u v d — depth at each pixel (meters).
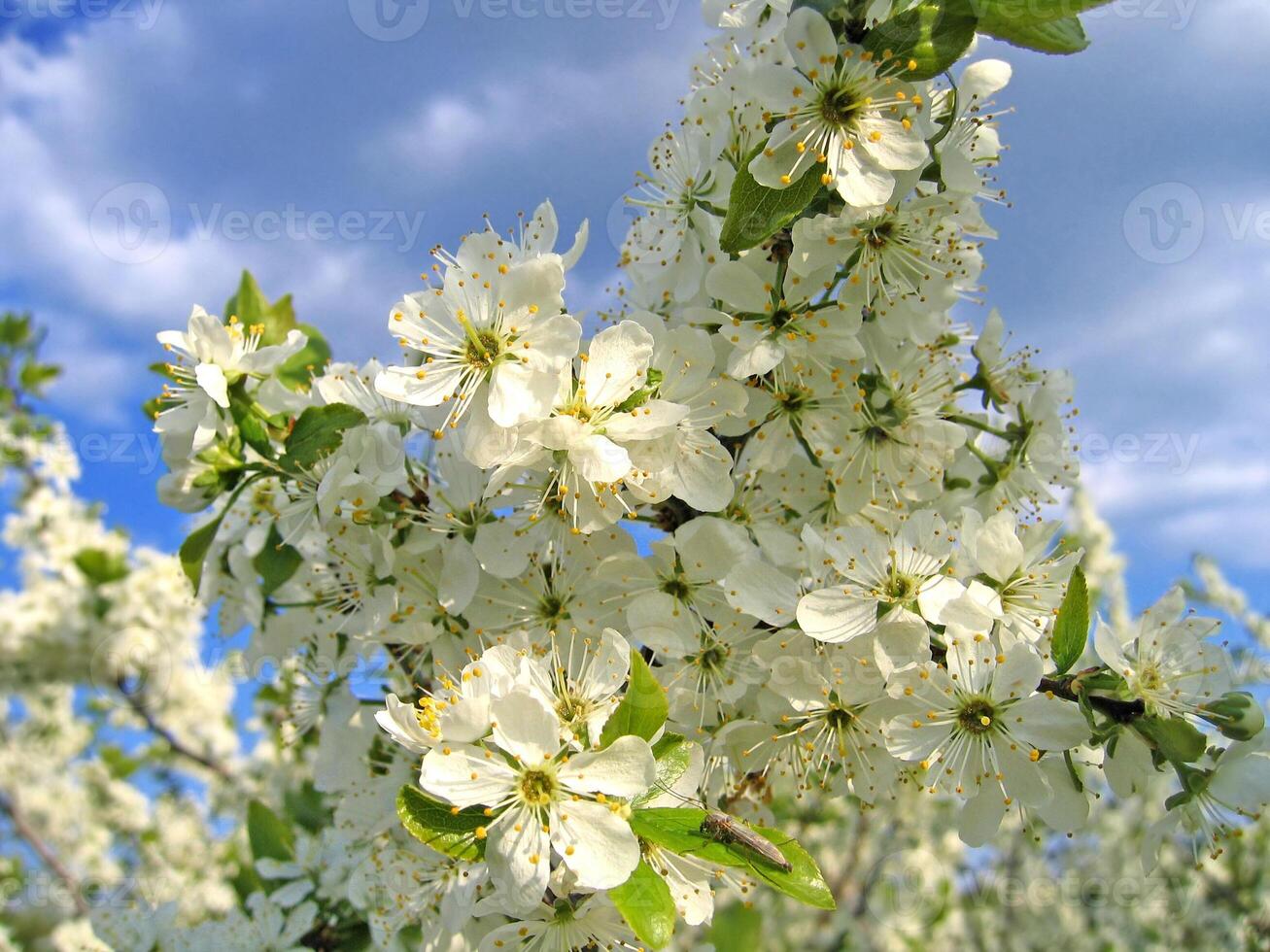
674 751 0.14
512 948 0.14
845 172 0.15
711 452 0.16
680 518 0.17
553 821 0.12
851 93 0.15
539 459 0.15
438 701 0.14
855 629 0.15
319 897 0.21
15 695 0.42
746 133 0.16
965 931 0.49
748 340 0.16
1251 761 0.14
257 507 0.19
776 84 0.15
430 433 0.17
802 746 0.16
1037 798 0.14
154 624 0.39
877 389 0.17
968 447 0.19
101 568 0.39
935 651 0.15
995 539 0.16
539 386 0.14
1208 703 0.14
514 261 0.15
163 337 0.17
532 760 0.13
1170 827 0.15
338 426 0.16
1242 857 0.44
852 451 0.17
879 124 0.15
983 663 0.14
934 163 0.16
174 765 0.44
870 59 0.15
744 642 0.16
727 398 0.16
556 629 0.16
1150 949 0.47
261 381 0.18
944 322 0.18
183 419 0.17
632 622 0.15
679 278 0.17
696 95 0.17
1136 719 0.14
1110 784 0.15
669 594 0.16
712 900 0.14
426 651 0.17
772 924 0.46
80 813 0.47
